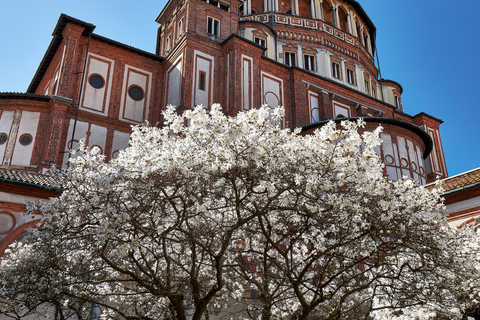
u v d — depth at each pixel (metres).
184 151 9.20
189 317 13.99
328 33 40.94
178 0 32.78
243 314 14.90
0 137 24.89
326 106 33.47
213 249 11.24
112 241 9.27
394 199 9.98
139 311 11.39
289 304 12.57
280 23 40.16
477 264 11.30
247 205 10.12
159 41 36.50
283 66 32.78
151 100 30.22
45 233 9.69
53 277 9.51
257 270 12.85
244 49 29.88
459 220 17.33
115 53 29.67
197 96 27.94
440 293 10.55
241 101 28.17
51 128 24.45
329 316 9.31
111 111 28.12
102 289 11.75
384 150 27.36
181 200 9.50
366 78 43.16
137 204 9.69
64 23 27.72
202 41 29.61
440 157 39.72
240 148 8.95
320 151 9.47
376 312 12.80
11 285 9.70
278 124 9.64
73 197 9.37
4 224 15.03
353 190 9.62
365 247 10.39
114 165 9.89
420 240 9.64
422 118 40.22
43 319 13.54
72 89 26.92
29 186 15.57
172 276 10.88
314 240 11.55
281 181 9.41
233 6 33.19
